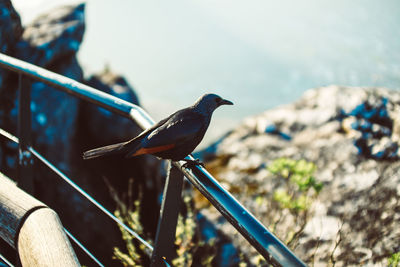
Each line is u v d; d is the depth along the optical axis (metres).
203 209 5.20
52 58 6.81
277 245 1.12
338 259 3.58
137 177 7.91
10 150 5.43
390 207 4.28
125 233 2.99
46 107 6.65
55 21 7.32
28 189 2.49
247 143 7.23
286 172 3.33
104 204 7.07
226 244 4.57
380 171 5.32
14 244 1.50
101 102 2.04
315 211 4.30
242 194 5.58
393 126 6.66
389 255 3.52
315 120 7.20
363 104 7.04
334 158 6.03
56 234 1.45
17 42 6.70
